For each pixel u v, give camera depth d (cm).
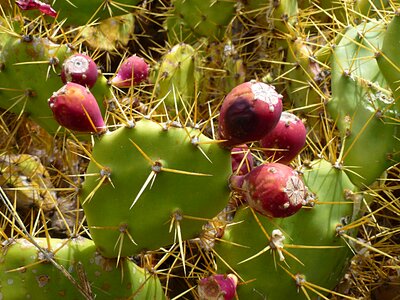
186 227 58
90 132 57
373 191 73
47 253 59
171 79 88
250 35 102
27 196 76
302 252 66
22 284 59
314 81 84
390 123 72
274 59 95
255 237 65
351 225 67
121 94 91
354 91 76
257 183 52
